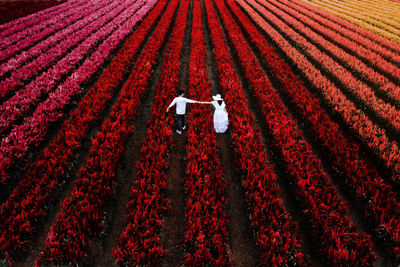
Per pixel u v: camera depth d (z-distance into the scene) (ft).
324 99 39.32
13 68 46.42
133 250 16.35
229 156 28.25
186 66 52.21
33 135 28.07
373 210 19.90
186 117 33.78
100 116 33.63
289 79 43.21
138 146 29.14
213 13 94.32
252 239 19.71
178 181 24.62
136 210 19.31
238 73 50.34
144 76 42.83
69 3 106.32
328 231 18.12
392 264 18.08
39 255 17.85
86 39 60.90
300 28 80.48
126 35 67.26
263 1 127.95
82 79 40.68
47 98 36.40
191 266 16.56
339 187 24.34
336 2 137.80
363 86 42.29
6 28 74.08
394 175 24.32
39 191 20.58
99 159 24.07
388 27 89.97
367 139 29.27
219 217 19.43
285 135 28.02
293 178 23.58
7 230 17.88
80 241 17.38
